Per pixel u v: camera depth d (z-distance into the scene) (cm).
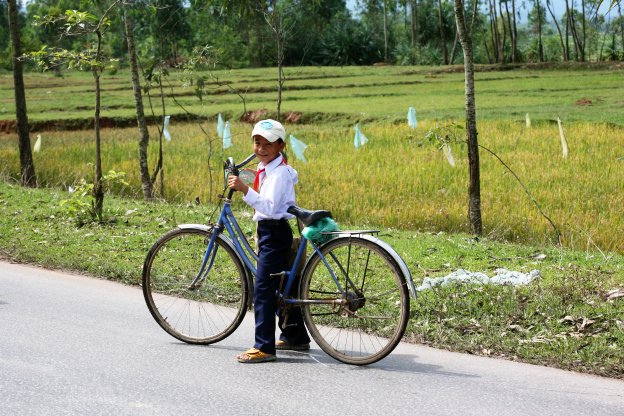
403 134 2406
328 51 8206
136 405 489
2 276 855
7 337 630
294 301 584
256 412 478
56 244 1007
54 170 2062
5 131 3481
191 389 518
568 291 725
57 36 1234
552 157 1952
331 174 1811
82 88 5747
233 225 614
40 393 509
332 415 473
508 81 5341
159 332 654
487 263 892
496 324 650
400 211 1442
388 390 516
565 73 6047
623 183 1655
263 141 573
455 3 1172
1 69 7781
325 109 3634
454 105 3603
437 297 712
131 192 1809
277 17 1688
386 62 8225
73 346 609
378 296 611
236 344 625
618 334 614
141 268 855
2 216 1207
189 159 2134
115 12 1316
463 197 1552
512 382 532
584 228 1291
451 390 516
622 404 493
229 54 7181
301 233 586
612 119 2675
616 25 7375
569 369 561
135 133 3047
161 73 1620
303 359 586
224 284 772
